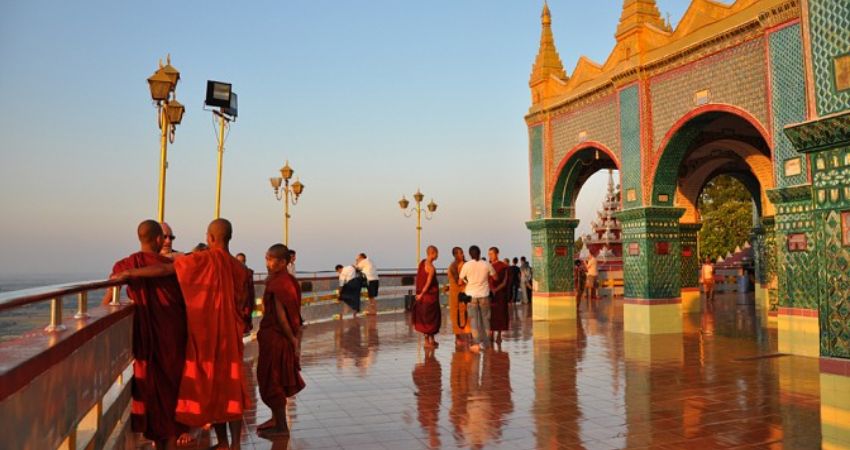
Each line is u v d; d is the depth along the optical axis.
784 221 10.69
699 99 12.48
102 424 4.53
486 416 6.74
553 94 17.33
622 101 14.52
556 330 14.71
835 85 5.30
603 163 17.84
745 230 37.19
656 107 13.61
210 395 4.96
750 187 21.28
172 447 4.95
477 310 11.91
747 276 27.03
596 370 9.38
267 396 6.12
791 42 10.49
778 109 10.73
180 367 4.89
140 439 5.86
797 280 10.46
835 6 5.31
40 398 3.00
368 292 19.47
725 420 6.45
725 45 11.87
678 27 12.92
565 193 17.45
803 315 10.37
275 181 20.28
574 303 17.45
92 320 4.07
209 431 6.33
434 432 6.16
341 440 5.91
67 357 3.45
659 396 7.57
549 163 17.44
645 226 13.77
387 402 7.48
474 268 11.92
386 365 10.12
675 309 13.92
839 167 5.26
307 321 17.56
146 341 4.80
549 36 17.94
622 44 14.41
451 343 12.80
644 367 9.54
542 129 17.67
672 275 13.93
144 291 4.82
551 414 6.79
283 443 5.83
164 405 4.80
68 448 3.69
